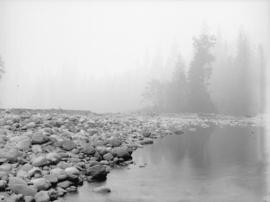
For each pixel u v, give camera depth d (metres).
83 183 10.59
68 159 12.20
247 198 9.16
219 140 20.95
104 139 16.50
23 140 12.86
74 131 17.41
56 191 9.34
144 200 8.97
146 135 21.55
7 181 9.43
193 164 13.59
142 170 12.49
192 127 31.19
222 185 10.44
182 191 9.81
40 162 11.06
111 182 10.74
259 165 13.41
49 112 25.36
